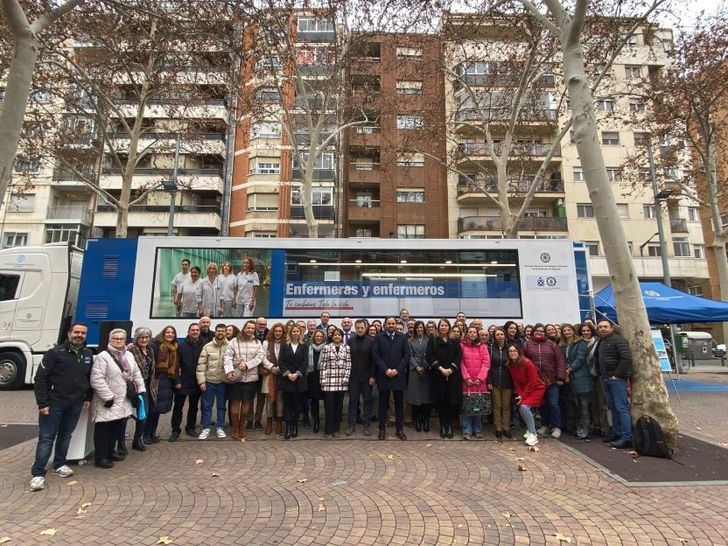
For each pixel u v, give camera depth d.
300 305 9.50
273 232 28.73
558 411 7.16
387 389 7.05
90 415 5.86
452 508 4.26
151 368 6.56
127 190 16.41
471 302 9.58
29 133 16.38
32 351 11.20
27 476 5.20
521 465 5.60
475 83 22.16
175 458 5.96
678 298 12.46
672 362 18.73
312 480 5.06
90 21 13.57
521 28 15.23
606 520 4.00
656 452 5.97
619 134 31.09
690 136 18.03
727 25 16.45
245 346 7.18
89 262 9.52
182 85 17.02
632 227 30.58
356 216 29.98
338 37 17.22
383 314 9.48
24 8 12.08
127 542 3.57
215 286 9.52
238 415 7.06
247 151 29.89
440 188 30.61
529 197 15.58
